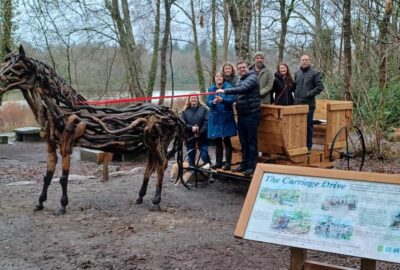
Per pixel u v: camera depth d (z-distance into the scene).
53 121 7.28
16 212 7.54
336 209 3.96
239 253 6.00
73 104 7.48
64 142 7.34
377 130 12.73
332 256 6.05
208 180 10.15
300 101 9.20
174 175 10.36
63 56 19.48
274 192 4.23
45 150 16.02
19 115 22.11
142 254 5.88
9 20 17.42
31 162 13.57
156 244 6.22
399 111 15.51
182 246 6.18
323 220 3.96
